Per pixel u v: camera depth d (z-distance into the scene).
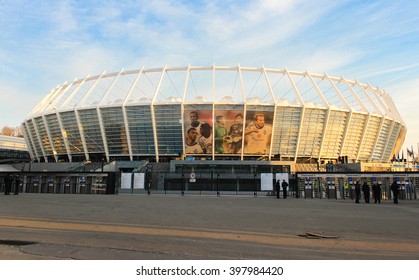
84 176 30.66
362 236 8.62
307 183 26.98
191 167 49.72
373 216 13.38
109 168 55.91
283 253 6.70
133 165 56.66
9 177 26.89
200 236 8.41
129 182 31.86
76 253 6.47
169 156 62.31
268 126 58.81
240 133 59.12
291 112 59.19
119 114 60.44
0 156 95.19
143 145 61.34
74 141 64.81
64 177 30.92
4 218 11.33
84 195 27.28
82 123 63.00
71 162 61.34
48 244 7.25
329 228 9.91
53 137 66.75
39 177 31.25
